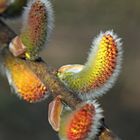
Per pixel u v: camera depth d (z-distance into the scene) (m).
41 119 1.06
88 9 1.27
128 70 1.18
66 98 0.23
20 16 0.23
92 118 0.21
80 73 0.23
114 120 1.08
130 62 1.20
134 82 1.17
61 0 1.27
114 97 1.12
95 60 0.23
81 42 1.27
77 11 1.27
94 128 0.21
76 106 0.22
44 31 0.23
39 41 0.23
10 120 1.05
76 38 1.27
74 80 0.23
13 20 0.23
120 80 1.16
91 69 0.23
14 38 0.22
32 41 0.22
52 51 1.24
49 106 0.23
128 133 1.06
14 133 1.04
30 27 0.22
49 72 0.23
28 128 1.04
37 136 1.04
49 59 1.23
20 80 0.23
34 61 0.23
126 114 1.10
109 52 0.23
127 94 1.14
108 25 1.25
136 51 1.22
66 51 1.25
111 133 0.22
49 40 0.23
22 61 0.23
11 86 0.23
